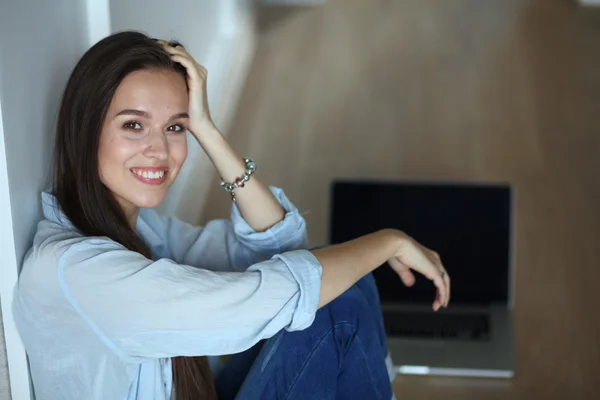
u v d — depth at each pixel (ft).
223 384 5.16
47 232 4.19
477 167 11.25
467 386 7.22
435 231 8.16
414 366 7.32
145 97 4.12
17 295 4.15
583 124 12.46
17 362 4.31
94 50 4.09
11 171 4.01
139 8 7.71
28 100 4.26
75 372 4.20
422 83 13.75
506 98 13.26
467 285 8.04
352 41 15.47
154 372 4.32
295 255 4.28
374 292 5.31
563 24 16.43
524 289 8.69
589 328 8.11
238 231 5.04
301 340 4.67
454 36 15.79
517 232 9.74
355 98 13.17
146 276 3.92
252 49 14.88
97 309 3.97
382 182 8.32
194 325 3.99
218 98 11.62
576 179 10.98
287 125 12.24
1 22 3.87
